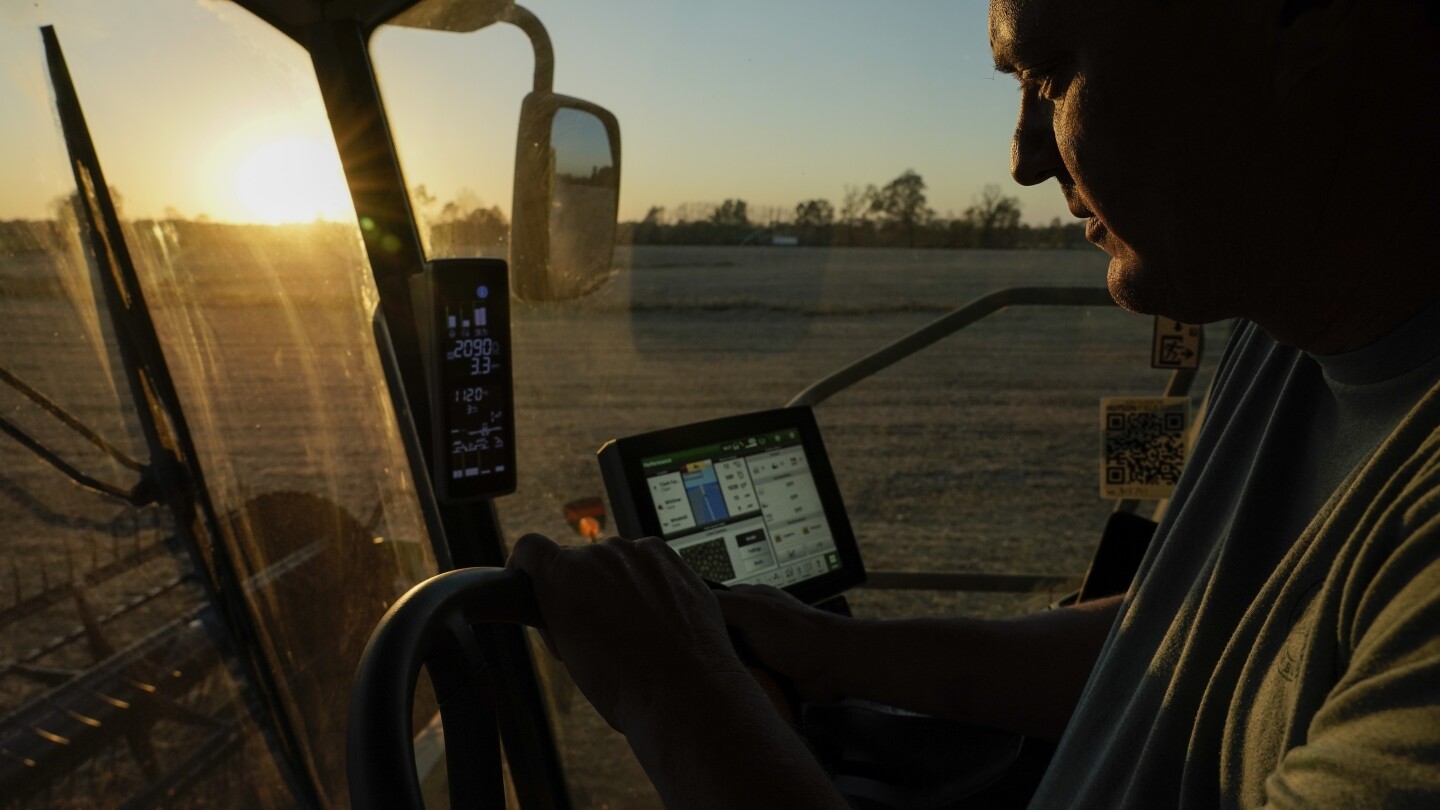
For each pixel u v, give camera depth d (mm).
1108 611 918
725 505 1457
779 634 914
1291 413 586
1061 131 521
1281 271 485
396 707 468
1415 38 425
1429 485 357
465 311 1396
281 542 1762
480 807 540
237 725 1698
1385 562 359
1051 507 10352
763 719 521
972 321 2227
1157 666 608
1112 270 557
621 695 540
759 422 1553
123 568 1619
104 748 1591
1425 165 443
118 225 1521
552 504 9703
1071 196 585
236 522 1718
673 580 589
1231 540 581
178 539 1650
